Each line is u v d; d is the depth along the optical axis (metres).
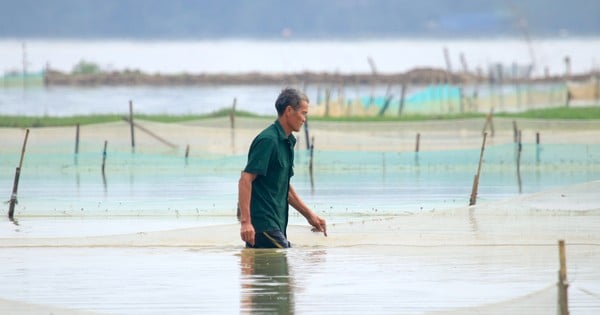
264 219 28.41
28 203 43.75
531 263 27.75
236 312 23.25
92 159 61.41
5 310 23.42
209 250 30.48
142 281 26.31
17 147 66.12
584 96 135.25
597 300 23.98
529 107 118.69
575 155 59.78
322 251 29.48
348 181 53.78
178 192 48.09
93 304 23.98
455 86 140.50
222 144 67.88
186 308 23.61
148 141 67.62
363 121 87.19
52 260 29.03
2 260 29.08
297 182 53.62
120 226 37.03
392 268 27.45
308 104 28.45
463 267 27.34
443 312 22.97
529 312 22.91
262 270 27.53
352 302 23.92
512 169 59.22
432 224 30.66
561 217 30.28
